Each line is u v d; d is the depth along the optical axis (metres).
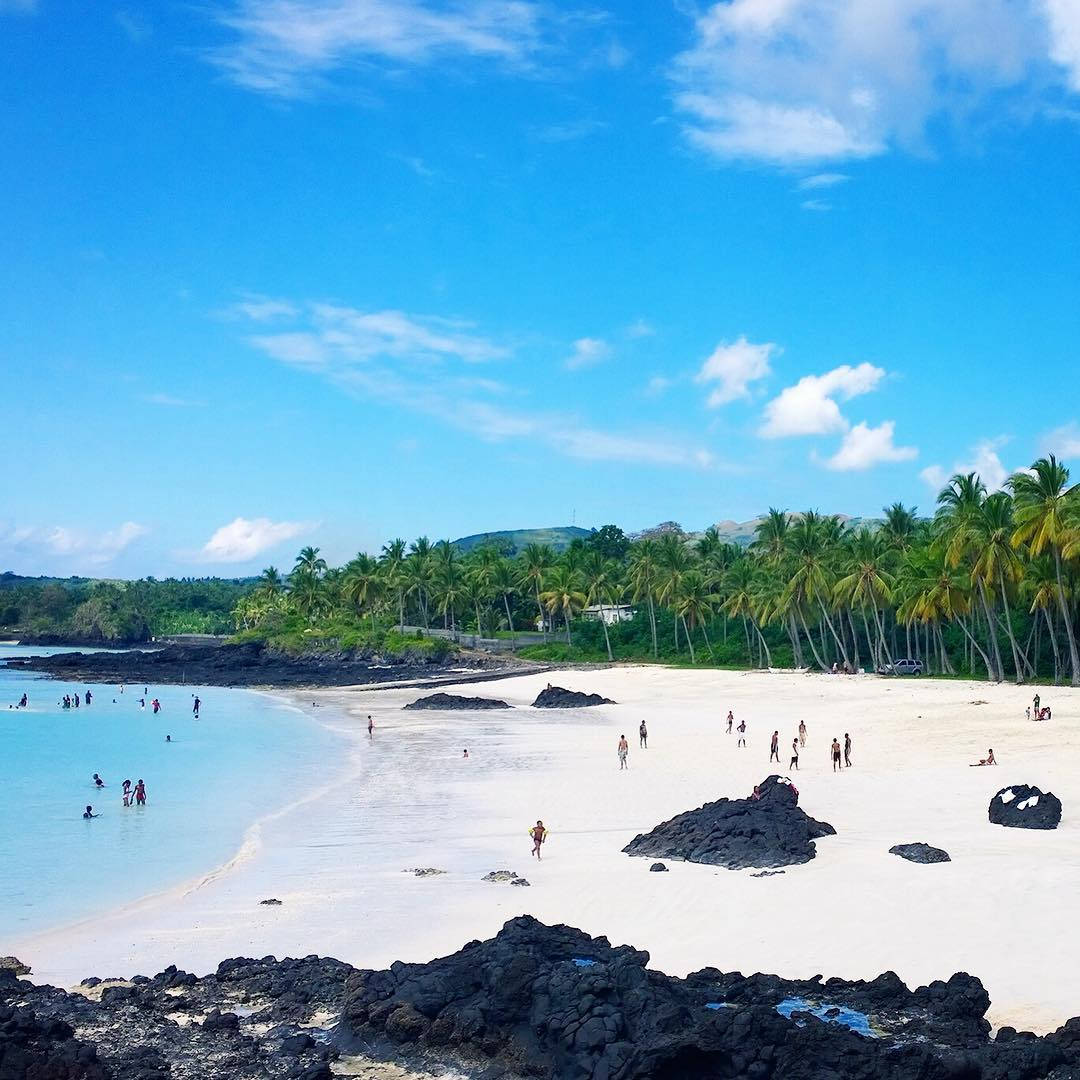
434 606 198.25
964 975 21.34
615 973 20.20
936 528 106.25
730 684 110.25
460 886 32.94
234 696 129.12
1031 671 100.94
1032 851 32.62
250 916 31.02
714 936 26.38
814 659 136.75
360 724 91.25
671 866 33.88
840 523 133.62
